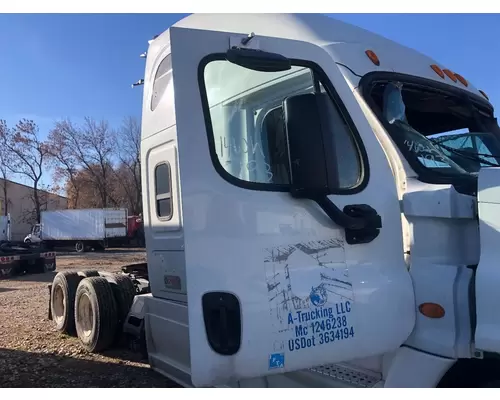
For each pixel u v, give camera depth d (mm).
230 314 2244
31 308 9828
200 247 2227
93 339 5844
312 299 2412
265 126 2684
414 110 3521
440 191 2596
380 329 2561
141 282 6172
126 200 53406
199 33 2445
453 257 2590
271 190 2416
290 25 3170
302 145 2209
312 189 2227
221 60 2500
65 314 6871
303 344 2373
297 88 2764
